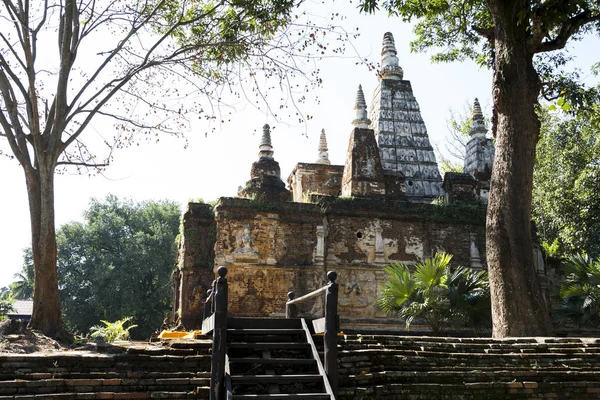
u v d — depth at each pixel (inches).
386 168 969.5
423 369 381.7
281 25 555.5
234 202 804.6
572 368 395.9
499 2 572.4
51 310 451.5
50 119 495.5
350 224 848.9
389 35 1069.1
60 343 427.8
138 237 1749.5
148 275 1745.8
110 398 318.0
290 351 348.5
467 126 1606.8
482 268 871.1
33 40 486.3
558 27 673.6
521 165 553.3
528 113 561.6
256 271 796.6
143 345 364.8
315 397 297.7
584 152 1145.4
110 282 1658.5
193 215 834.8
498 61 575.8
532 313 519.5
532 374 385.7
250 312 783.7
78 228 1775.3
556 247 995.3
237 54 569.0
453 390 368.8
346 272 831.1
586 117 743.1
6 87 482.0
